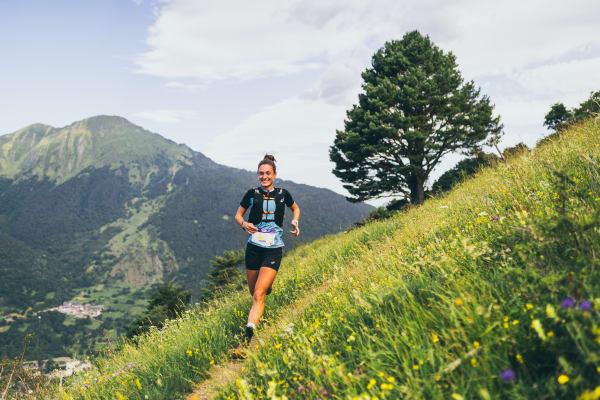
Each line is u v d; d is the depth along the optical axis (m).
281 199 4.04
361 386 1.67
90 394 3.42
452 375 1.49
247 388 2.10
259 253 4.00
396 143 22.20
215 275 34.62
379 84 21.73
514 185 3.89
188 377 3.18
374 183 23.69
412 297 2.29
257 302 3.69
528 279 1.84
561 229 1.77
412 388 1.48
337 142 23.80
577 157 3.57
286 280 6.04
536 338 1.47
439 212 5.74
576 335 1.25
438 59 22.72
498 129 21.86
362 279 3.59
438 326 1.86
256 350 2.88
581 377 1.16
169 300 30.34
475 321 1.66
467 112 21.72
